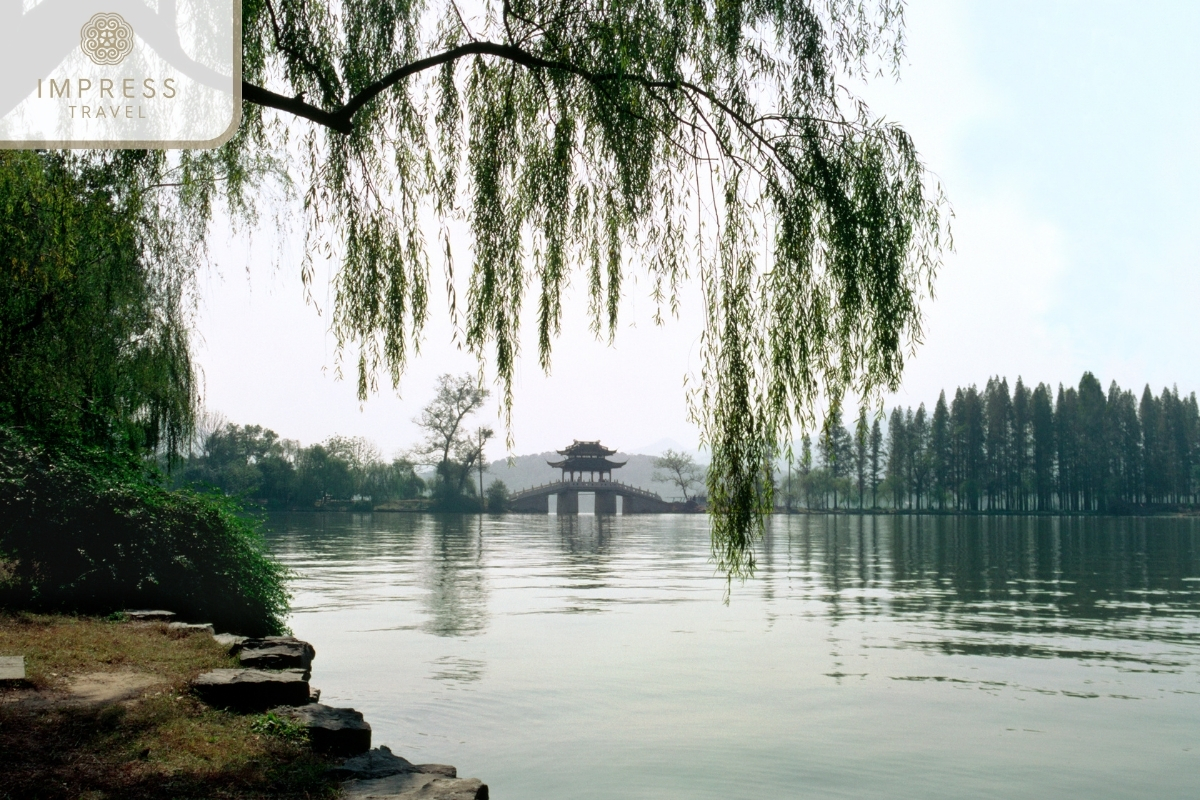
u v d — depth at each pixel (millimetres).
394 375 7438
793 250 6688
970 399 115750
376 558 30219
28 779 4492
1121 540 49125
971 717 8633
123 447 13078
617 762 7105
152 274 12297
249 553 11805
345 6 7758
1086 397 115500
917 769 7043
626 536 50562
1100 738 7941
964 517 106562
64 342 11789
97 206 8344
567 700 9070
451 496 97562
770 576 24172
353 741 5754
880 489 116875
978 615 15961
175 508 11305
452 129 7637
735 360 6574
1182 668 11078
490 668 10625
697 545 40500
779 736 7898
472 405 96688
